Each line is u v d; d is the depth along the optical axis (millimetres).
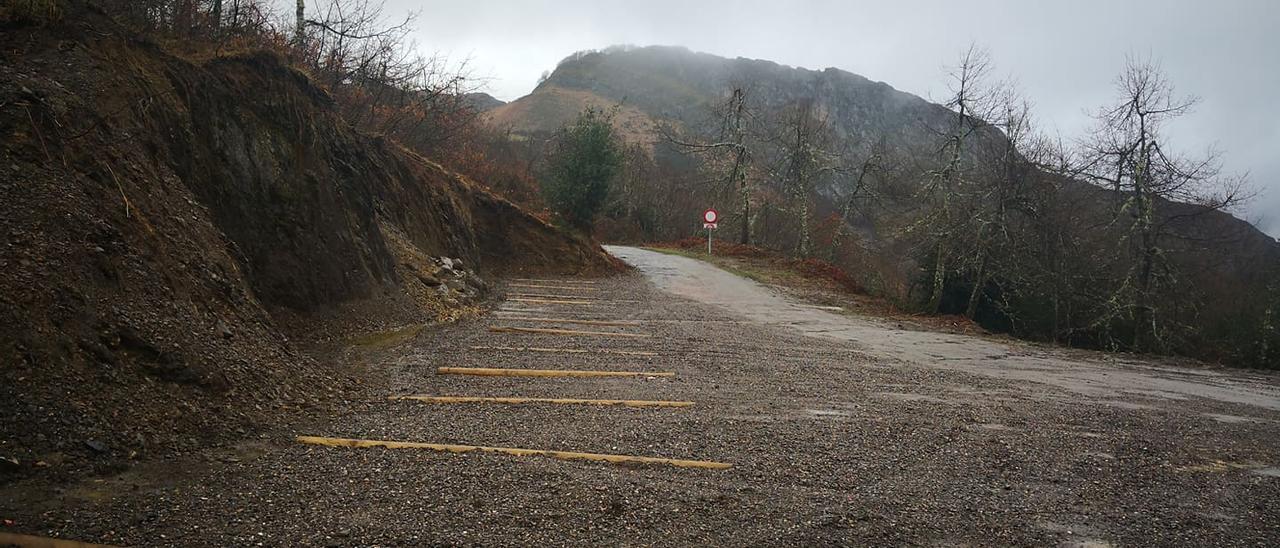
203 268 7637
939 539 4391
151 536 3740
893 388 9656
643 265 28578
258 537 3814
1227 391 10977
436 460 5387
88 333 5414
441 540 3908
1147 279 21938
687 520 4434
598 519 4352
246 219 9914
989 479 5719
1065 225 23812
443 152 28188
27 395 4684
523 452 5727
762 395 8719
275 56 11867
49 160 6633
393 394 7805
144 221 7148
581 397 8094
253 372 6645
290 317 9812
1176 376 12406
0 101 6738
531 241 25234
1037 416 8234
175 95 9422
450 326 12648
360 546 3773
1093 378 11617
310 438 5793
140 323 5898
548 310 16344
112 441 4809
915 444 6680
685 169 62812
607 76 136875
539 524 4219
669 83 136625
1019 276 23266
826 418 7617
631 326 14469
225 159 9945
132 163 7738
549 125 103688
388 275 13492
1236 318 22906
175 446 5117
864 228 44625
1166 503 5309
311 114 12344
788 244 46562
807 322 17344
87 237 6195
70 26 8477
